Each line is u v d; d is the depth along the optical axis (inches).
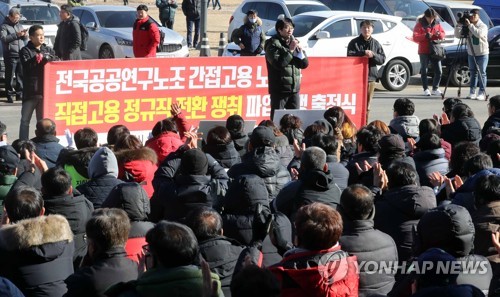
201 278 167.2
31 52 496.1
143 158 290.2
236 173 292.5
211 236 208.1
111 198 231.5
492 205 229.8
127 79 479.2
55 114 466.9
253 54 756.0
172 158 281.6
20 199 218.4
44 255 200.2
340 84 533.3
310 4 975.0
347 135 386.9
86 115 473.7
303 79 527.8
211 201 262.1
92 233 189.5
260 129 296.2
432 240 186.2
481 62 773.3
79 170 301.6
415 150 338.3
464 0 1562.5
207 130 403.5
